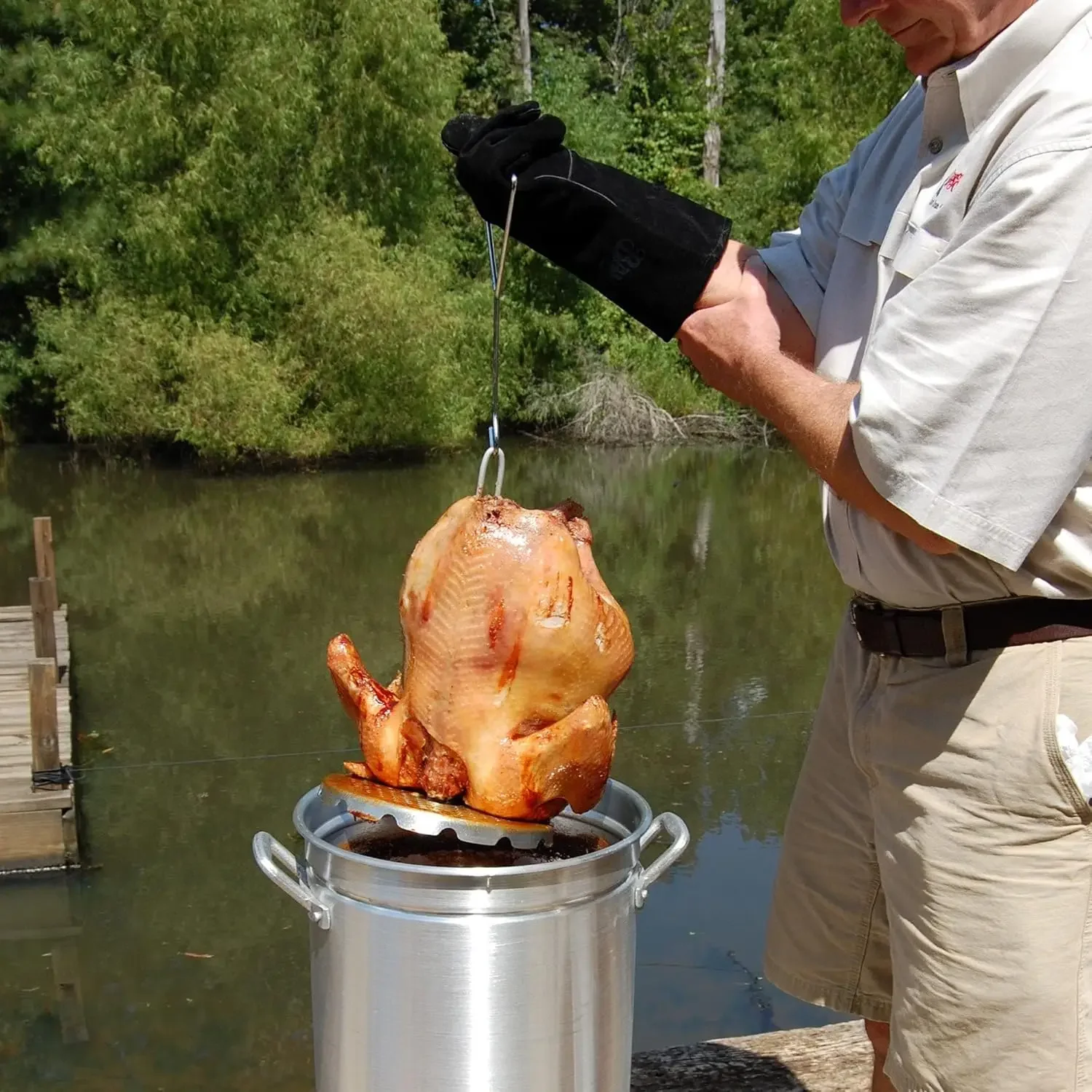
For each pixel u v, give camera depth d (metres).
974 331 1.57
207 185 19.22
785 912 2.32
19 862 6.32
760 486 19.38
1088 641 1.74
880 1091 2.33
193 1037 4.96
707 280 1.88
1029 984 1.78
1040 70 1.66
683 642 10.57
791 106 22.75
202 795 7.32
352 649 1.98
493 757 1.74
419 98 20.89
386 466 21.33
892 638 1.92
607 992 1.75
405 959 1.65
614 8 34.94
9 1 22.77
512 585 1.74
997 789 1.78
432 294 20.61
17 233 22.23
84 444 23.31
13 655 9.01
